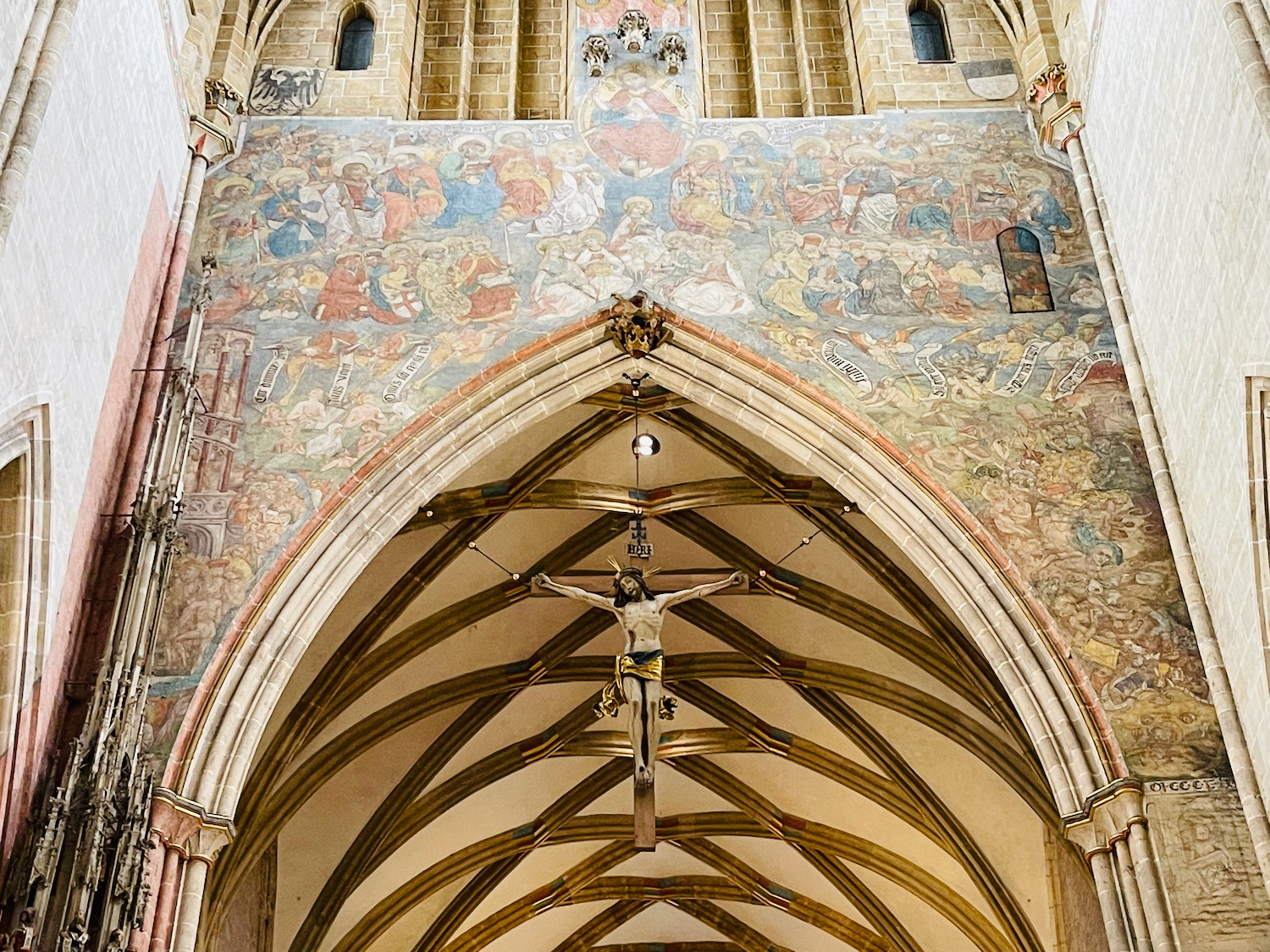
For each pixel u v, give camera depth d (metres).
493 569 23.03
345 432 18.95
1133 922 15.77
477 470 21.44
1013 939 23.39
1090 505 18.50
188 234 20.22
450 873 26.34
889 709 23.77
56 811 14.57
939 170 21.50
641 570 19.73
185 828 16.03
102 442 17.30
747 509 22.86
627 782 27.03
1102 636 17.52
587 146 21.66
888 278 20.44
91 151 16.31
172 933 15.54
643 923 30.78
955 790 23.77
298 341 19.72
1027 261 20.59
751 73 23.84
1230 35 14.96
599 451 22.20
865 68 22.73
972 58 22.75
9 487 14.98
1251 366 15.24
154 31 18.91
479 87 23.45
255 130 21.75
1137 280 19.19
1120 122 19.36
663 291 20.22
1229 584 16.44
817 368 19.62
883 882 26.67
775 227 20.94
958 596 18.12
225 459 18.66
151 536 16.62
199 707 16.80
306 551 18.05
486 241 20.70
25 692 15.09
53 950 13.95
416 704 23.55
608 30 23.08
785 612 23.78
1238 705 16.50
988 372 19.59
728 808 27.58
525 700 25.06
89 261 16.42
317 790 23.31
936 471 18.80
